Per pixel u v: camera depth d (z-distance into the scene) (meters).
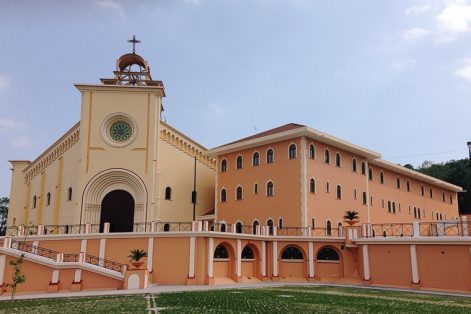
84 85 39.84
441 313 16.00
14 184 55.75
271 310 16.28
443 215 61.59
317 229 35.72
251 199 39.56
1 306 18.45
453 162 81.88
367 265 30.53
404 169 50.78
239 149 41.56
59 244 30.56
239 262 32.00
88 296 22.42
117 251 30.08
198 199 44.50
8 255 27.25
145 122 39.94
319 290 25.28
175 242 29.94
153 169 38.84
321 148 38.34
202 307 17.14
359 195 42.31
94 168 38.56
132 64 44.31
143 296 21.75
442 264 26.58
